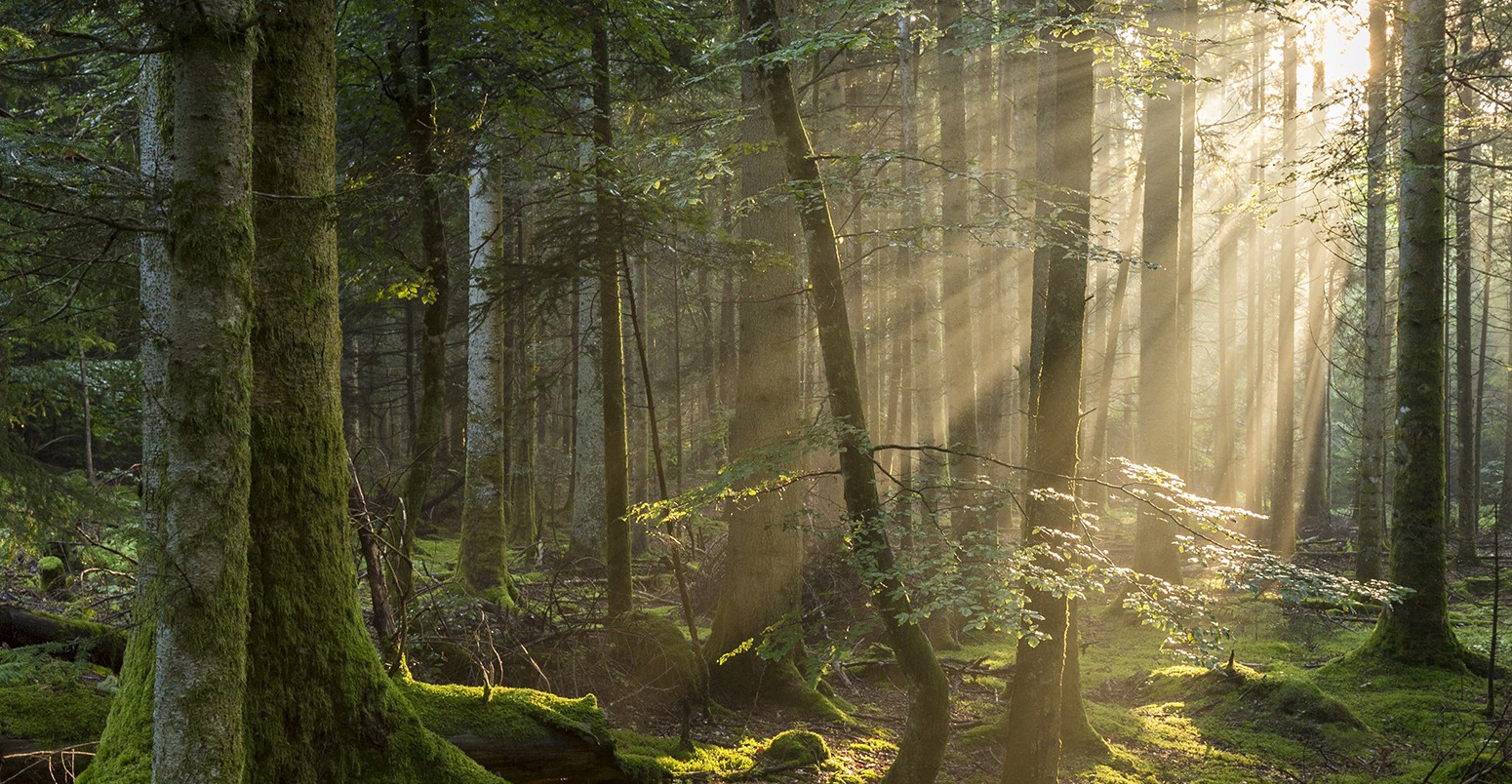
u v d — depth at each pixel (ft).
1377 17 43.96
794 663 29.19
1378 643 35.55
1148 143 43.62
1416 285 35.04
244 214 11.27
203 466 10.72
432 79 26.37
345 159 29.53
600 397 50.08
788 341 28.73
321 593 15.14
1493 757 24.56
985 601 16.94
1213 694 32.68
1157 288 43.52
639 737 22.79
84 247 12.44
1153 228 43.52
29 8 13.67
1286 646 40.52
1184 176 52.26
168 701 10.52
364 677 15.48
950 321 41.14
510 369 57.16
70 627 18.90
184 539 10.58
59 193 11.29
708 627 37.29
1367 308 52.60
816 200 20.07
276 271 14.80
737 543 28.68
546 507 72.95
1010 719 20.35
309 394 15.19
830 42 20.54
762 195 24.22
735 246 25.55
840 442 18.79
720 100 50.72
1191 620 16.96
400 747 15.57
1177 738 28.40
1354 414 88.33
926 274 52.54
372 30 28.25
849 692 31.17
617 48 33.60
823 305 19.74
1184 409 55.62
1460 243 65.10
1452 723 29.22
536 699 19.19
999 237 27.71
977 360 59.00
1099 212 58.90
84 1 12.78
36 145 11.48
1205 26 54.24
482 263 38.58
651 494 69.72
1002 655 37.06
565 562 49.29
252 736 14.03
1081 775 24.48
